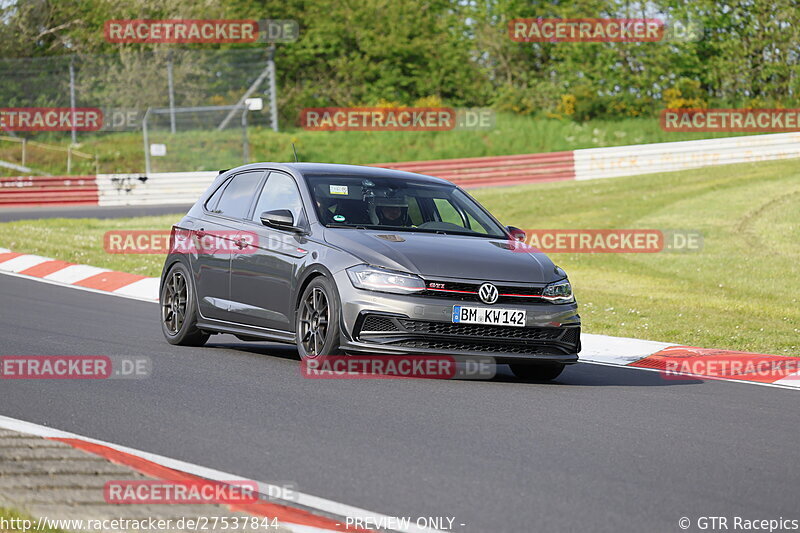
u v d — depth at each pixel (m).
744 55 132.38
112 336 32.50
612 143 123.00
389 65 142.75
